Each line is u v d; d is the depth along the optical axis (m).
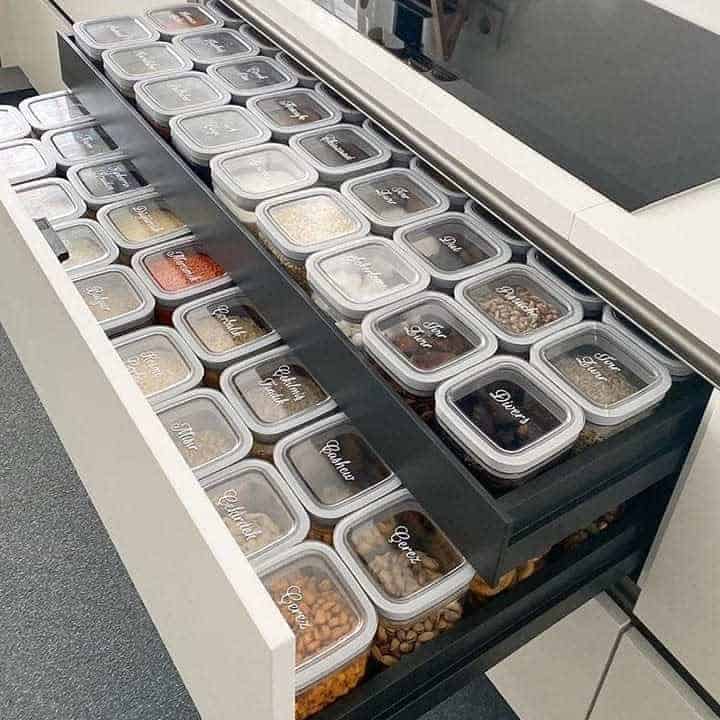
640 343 0.72
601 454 0.64
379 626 0.68
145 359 0.83
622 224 0.63
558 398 0.68
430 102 0.75
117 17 1.10
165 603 0.68
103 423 0.68
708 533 0.68
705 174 0.68
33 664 1.09
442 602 0.68
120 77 0.98
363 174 0.90
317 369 0.78
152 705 1.06
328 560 0.69
